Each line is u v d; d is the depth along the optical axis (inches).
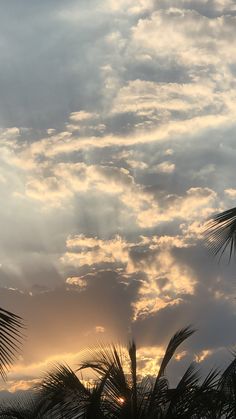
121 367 480.4
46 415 496.1
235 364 470.3
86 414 456.8
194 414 476.1
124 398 466.3
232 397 463.8
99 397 456.8
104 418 461.7
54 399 475.8
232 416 464.1
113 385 472.1
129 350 490.3
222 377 466.9
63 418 474.3
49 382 480.1
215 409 464.1
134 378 478.0
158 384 477.7
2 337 232.8
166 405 466.9
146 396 470.9
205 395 460.8
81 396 469.4
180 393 463.2
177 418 458.0
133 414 461.4
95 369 481.4
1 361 232.7
